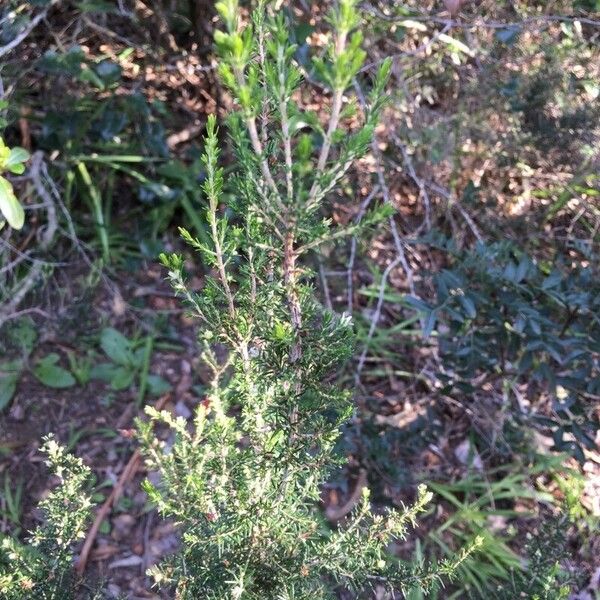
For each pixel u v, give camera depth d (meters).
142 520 2.09
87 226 2.72
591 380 1.92
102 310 2.57
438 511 2.19
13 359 2.37
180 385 2.45
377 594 1.90
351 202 2.73
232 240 1.00
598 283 2.11
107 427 2.31
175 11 2.82
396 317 2.69
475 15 2.46
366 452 2.15
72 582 1.40
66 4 2.60
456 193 2.79
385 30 2.43
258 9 0.96
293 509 1.12
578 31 2.27
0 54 2.08
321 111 2.45
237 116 0.86
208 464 1.10
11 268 2.44
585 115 2.32
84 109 2.65
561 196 2.67
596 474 2.32
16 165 1.49
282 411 1.04
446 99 2.68
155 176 2.81
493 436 2.29
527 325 1.89
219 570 1.12
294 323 0.99
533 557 1.61
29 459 2.19
